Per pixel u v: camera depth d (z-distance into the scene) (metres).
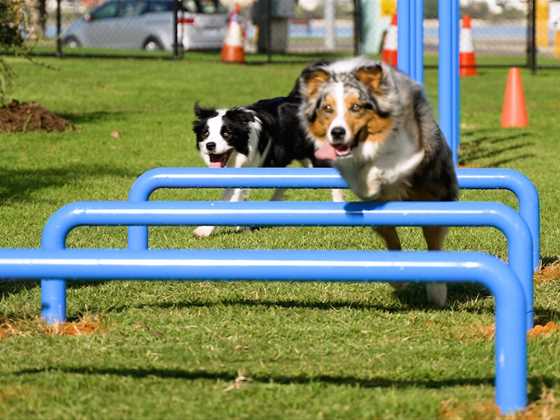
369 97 7.84
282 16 41.97
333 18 46.38
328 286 9.55
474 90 29.78
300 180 9.07
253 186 9.14
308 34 56.59
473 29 55.62
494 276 5.89
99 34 42.84
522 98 22.97
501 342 5.94
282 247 11.26
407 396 6.29
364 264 5.98
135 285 9.56
